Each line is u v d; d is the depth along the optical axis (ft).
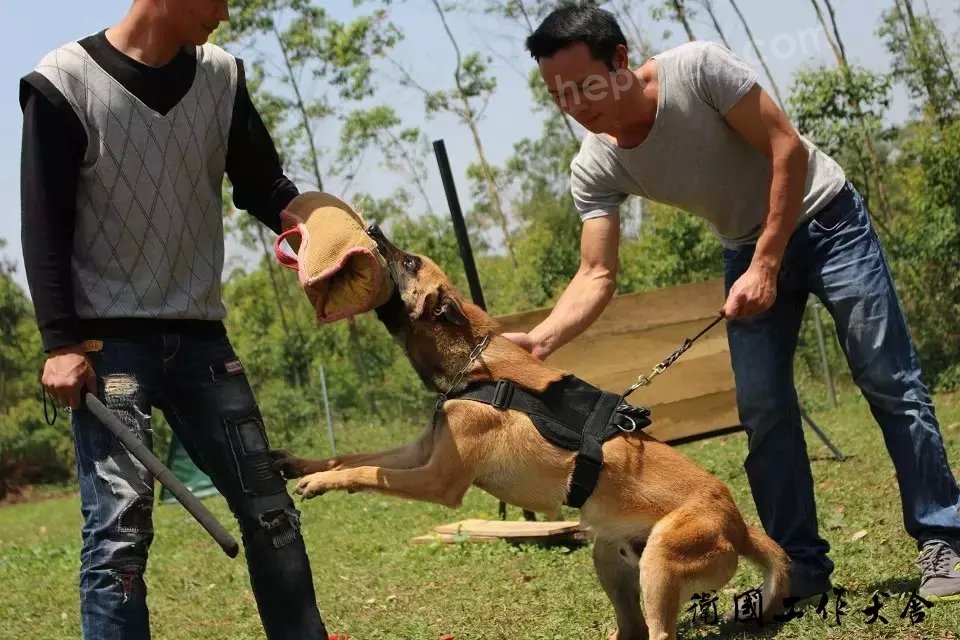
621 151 13.24
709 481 12.60
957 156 51.21
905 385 13.08
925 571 12.85
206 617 17.79
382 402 82.23
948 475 13.09
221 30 94.89
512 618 14.64
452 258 87.45
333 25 95.50
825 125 54.13
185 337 10.87
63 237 10.05
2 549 33.99
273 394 81.10
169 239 10.62
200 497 44.68
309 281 11.32
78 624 18.38
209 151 11.07
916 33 58.90
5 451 85.10
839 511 20.07
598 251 13.97
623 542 12.59
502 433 12.30
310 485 11.70
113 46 10.33
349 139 97.76
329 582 19.86
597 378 26.50
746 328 14.05
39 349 93.09
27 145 9.94
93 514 10.20
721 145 12.96
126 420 10.28
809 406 44.01
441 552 21.12
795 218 12.60
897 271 52.70
